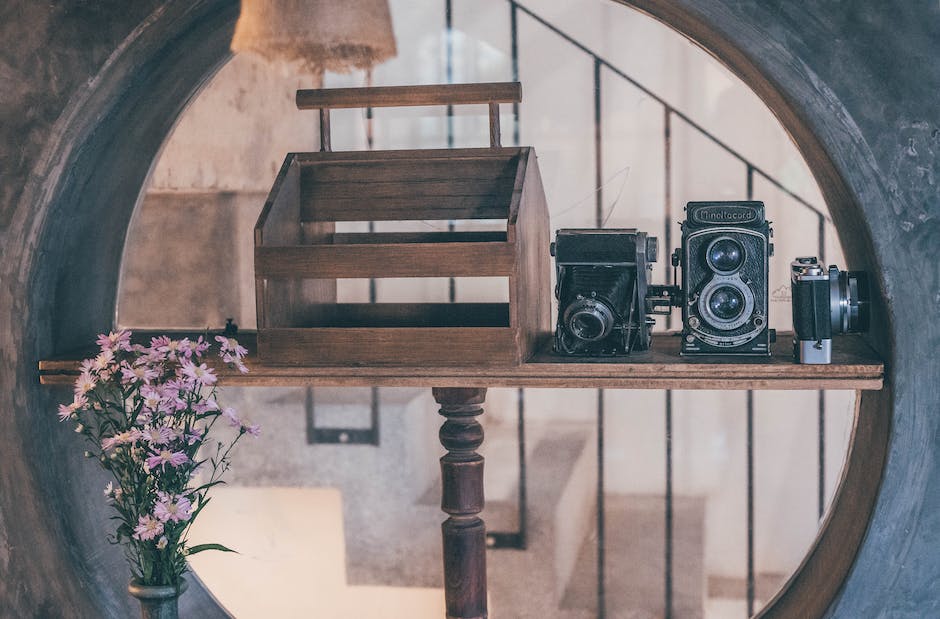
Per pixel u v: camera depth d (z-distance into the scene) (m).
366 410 3.23
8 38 1.83
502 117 3.38
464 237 1.97
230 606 3.33
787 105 1.70
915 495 1.65
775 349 1.85
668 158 3.29
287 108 3.17
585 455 3.45
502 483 3.26
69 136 1.82
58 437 1.90
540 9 3.34
